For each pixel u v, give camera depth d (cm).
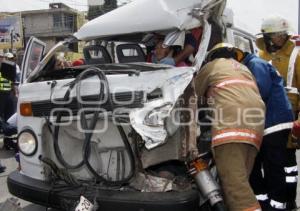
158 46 445
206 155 376
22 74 439
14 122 823
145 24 433
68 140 382
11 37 2170
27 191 379
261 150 422
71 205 353
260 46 524
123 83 357
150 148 329
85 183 372
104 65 398
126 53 485
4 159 774
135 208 332
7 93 948
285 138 417
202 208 354
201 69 395
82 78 362
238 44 612
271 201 425
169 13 417
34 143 386
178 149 356
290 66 486
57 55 467
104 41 498
